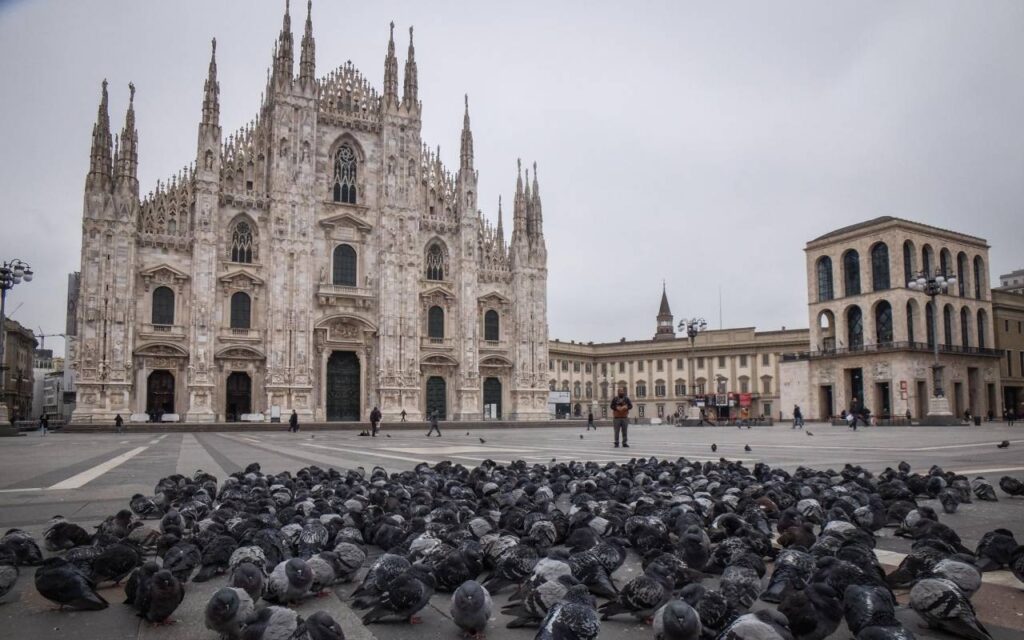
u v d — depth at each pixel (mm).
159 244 69250
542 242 90000
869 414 85250
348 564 8062
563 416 128875
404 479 15070
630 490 13250
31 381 146250
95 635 6488
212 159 71125
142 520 11961
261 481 14359
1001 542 8398
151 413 68188
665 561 7430
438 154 85938
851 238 106125
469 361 83312
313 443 41531
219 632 6094
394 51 82438
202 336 69188
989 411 111312
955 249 108562
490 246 88125
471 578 7863
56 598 7059
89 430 61094
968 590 6914
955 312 107562
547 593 6152
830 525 9500
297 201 75062
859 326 106625
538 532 9008
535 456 27766
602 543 8055
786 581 7008
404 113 82125
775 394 130000
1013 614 6926
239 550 7812
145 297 68375
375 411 53406
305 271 74750
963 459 24672
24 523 11891
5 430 54781
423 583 6703
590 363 150500
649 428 76062
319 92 79438
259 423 67250
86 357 64625
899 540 10578
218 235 71938
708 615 5828
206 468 22781
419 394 80438
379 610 6566
